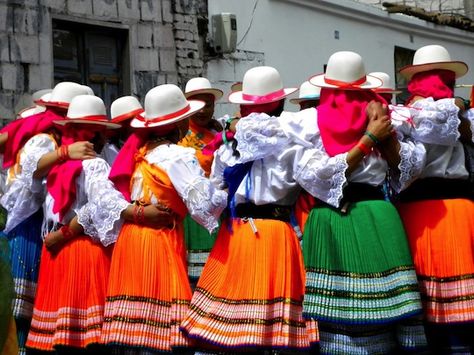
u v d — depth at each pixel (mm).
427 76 4891
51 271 5242
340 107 4504
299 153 4480
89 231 5133
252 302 4516
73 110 5465
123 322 4809
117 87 9641
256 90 4828
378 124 4367
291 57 11523
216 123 6539
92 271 5156
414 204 4738
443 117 4527
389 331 4461
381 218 4391
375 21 13039
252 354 4566
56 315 5184
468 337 4691
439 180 4727
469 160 4785
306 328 4500
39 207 5594
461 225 4652
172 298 4824
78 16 9078
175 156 4891
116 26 9445
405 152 4449
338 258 4383
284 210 4688
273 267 4559
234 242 4656
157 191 4898
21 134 5547
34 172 5395
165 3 9938
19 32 8594
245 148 4559
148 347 4770
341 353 4375
